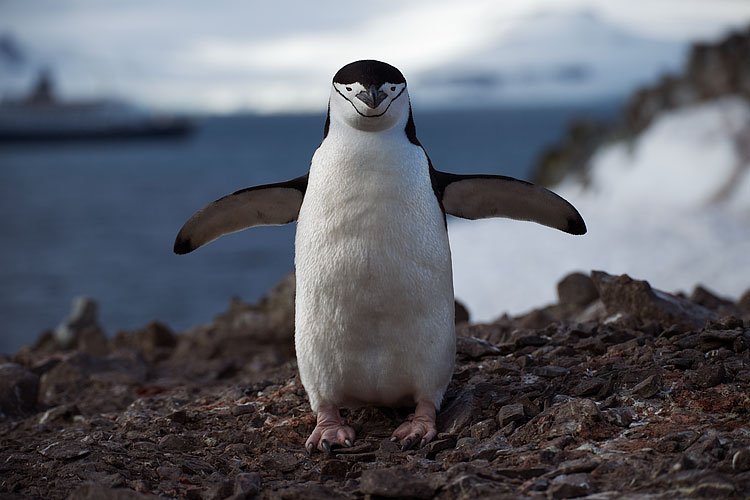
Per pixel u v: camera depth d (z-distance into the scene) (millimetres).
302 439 4445
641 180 21375
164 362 8023
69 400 6395
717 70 23844
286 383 5477
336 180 4004
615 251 16594
